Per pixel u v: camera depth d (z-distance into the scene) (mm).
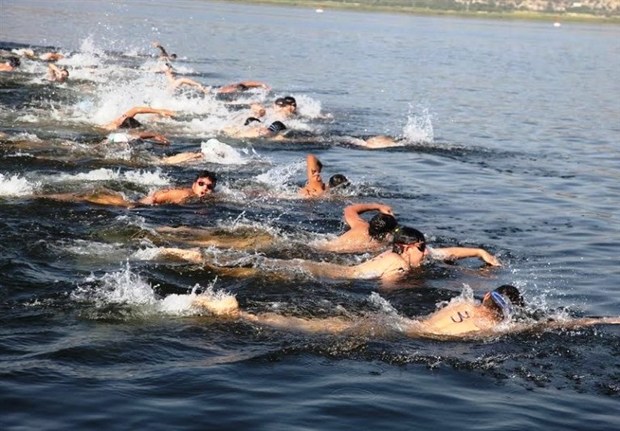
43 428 6258
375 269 10383
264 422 6570
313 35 64438
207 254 10664
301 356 7879
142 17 67375
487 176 17719
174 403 6785
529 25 112812
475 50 61188
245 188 14555
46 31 49000
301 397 7047
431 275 10555
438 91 34812
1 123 18922
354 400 7047
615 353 8398
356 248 11398
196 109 23234
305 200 14016
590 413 7102
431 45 63156
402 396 7191
